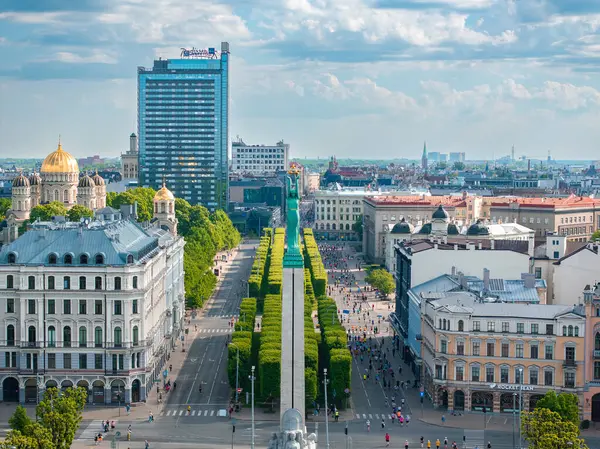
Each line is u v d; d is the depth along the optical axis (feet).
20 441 645.92
